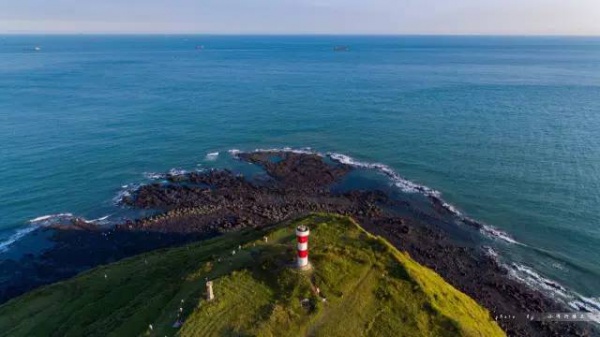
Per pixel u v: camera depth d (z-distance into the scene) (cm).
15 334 4366
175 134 11825
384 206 7662
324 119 13275
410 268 4644
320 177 8825
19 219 7294
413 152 10294
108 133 11881
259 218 7269
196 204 7688
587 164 9325
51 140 11206
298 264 4369
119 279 5275
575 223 6962
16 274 5997
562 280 5612
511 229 6862
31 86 19388
